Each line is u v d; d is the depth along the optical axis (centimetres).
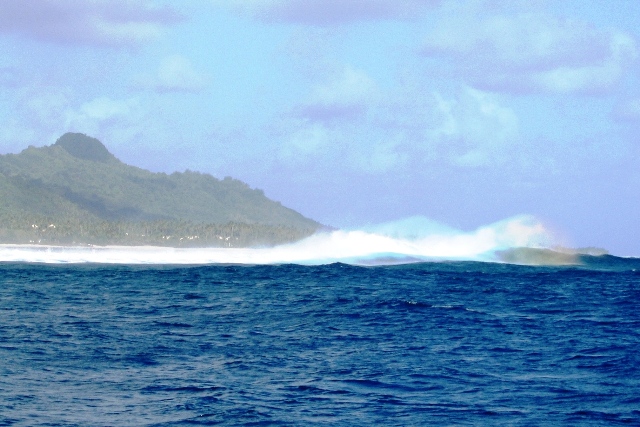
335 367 6019
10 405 4566
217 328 8419
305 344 7256
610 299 14338
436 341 7619
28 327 8156
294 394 5041
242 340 7456
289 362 6209
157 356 6372
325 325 8819
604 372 5978
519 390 5275
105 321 8925
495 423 4431
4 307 10606
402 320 9394
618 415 4622
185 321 9094
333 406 4750
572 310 11650
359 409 4694
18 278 17450
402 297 13225
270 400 4862
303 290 14912
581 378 5722
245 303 11744
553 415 4609
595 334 8481
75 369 5728
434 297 13488
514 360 6525
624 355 6831
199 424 4306
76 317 9356
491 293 14975
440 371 5931
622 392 5228
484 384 5466
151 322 8906
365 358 6488
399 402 4881
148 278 18412
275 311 10438
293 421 4394
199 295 13388
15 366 5759
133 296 13000
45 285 15375
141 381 5347
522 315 10550
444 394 5128
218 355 6494
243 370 5825
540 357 6700
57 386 5122
